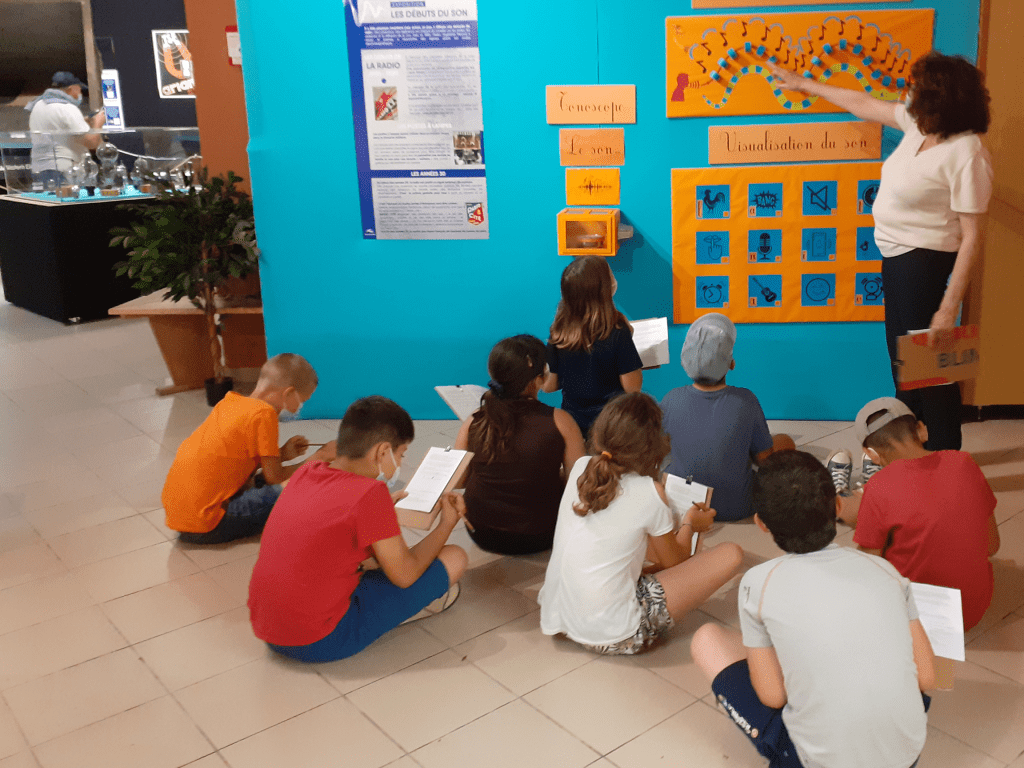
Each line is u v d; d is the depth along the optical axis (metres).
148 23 11.59
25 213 7.30
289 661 2.74
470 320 4.57
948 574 2.49
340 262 4.55
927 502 2.47
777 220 4.22
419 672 2.65
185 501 3.42
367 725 2.42
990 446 4.07
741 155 4.16
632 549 2.55
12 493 4.04
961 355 3.12
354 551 2.54
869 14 3.91
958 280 3.34
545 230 4.38
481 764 2.25
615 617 2.57
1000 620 2.77
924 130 3.39
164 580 3.24
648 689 2.53
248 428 3.36
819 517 1.93
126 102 11.80
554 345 3.48
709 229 4.29
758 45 4.00
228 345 5.50
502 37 4.15
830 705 1.83
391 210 4.44
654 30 4.07
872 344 4.33
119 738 2.41
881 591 1.88
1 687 2.64
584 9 4.09
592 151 4.25
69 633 2.92
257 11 4.25
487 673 2.63
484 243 4.44
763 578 1.95
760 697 1.99
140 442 4.64
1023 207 4.00
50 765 2.31
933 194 3.42
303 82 4.32
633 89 4.14
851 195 4.14
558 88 4.18
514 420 3.07
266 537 2.59
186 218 4.99
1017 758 2.19
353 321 4.64
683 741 2.31
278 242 4.56
